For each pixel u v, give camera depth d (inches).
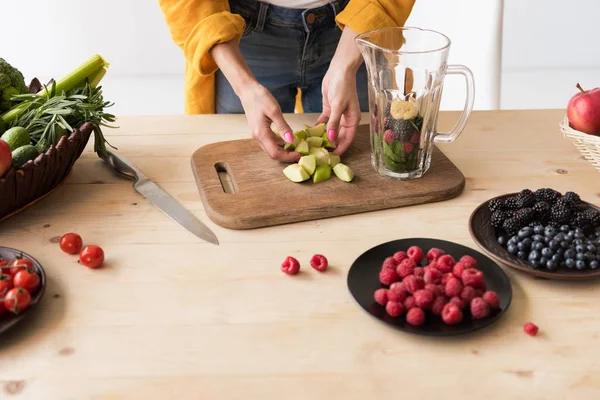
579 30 119.7
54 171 47.7
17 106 52.2
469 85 51.1
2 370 34.5
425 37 52.0
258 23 67.1
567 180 52.7
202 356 35.4
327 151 53.4
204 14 59.2
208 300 39.4
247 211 47.1
